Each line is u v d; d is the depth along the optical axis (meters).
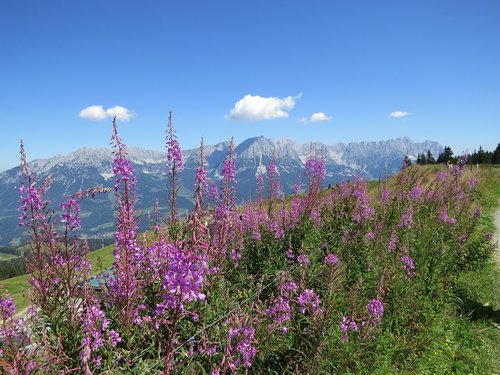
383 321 1.36
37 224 0.96
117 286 1.09
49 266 0.99
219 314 1.18
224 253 1.40
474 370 1.33
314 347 1.04
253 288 1.47
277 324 1.06
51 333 0.99
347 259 1.72
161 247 1.08
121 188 1.04
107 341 0.97
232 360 0.92
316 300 1.15
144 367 0.96
